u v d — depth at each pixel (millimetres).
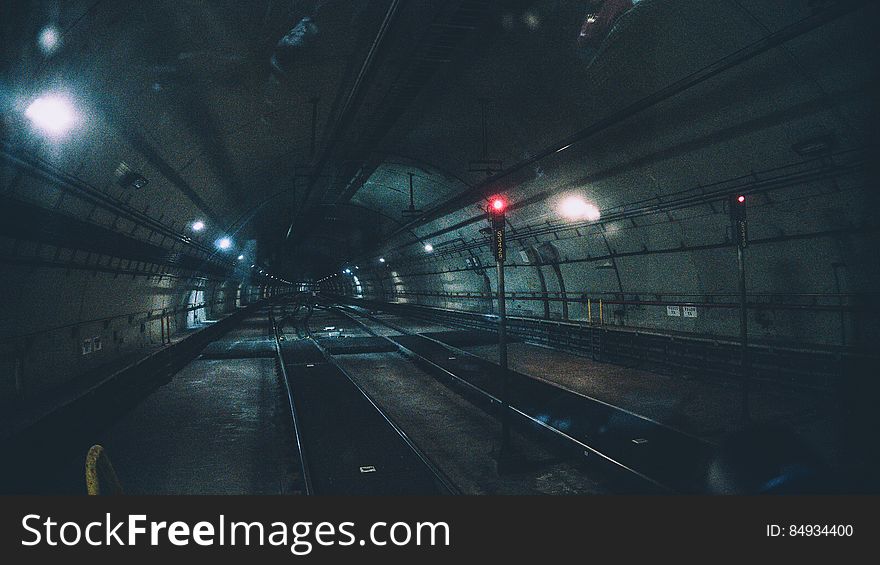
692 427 8711
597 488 6820
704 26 8070
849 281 9523
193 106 10266
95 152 8688
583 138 11789
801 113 8461
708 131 10117
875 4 6465
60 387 9570
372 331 28547
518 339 22703
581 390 12031
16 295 8039
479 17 9078
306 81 11375
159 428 9711
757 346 11242
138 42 7109
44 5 5270
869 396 9031
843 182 8758
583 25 9055
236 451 8328
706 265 12633
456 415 10969
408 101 12750
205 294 27844
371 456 8234
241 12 7633
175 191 13766
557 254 19094
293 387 13602
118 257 11641
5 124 6324
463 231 24906
